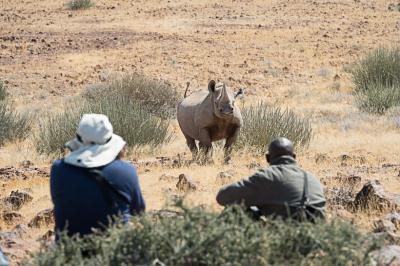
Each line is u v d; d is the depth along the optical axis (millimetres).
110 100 71812
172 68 115938
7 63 119375
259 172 23250
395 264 23719
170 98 91312
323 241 19297
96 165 20719
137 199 21062
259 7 160125
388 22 148000
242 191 23094
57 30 140125
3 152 65500
